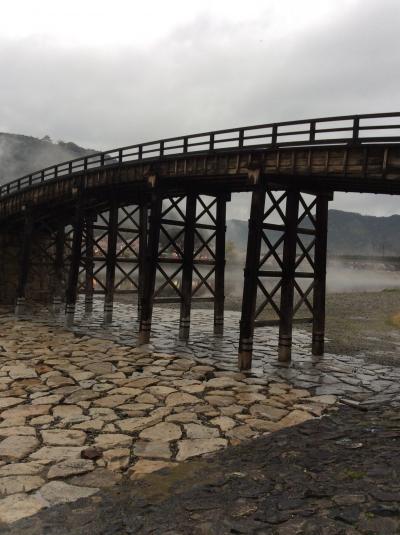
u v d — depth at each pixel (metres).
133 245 63.91
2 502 6.20
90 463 7.54
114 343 18.80
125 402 10.98
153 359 15.88
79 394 11.53
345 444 8.61
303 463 7.70
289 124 14.93
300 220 16.58
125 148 21.61
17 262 35.38
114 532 5.55
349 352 18.62
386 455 8.02
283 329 16.11
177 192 20.53
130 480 6.98
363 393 12.42
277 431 9.33
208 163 17.56
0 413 9.93
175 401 11.16
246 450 8.28
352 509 6.08
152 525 5.71
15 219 33.88
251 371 14.62
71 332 21.44
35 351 16.80
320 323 17.52
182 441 8.63
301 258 16.73
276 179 15.83
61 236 31.33
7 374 13.34
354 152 13.46
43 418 9.68
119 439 8.63
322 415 10.45
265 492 6.64
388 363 16.58
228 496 6.51
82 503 6.26
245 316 14.90
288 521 5.82
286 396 11.91
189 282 20.16
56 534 5.49
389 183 13.82
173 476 7.15
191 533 5.54
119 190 24.19
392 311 33.88
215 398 11.52
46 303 35.38
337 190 16.98
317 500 6.38
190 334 21.72
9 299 34.88
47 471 7.19
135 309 32.12
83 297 40.47
